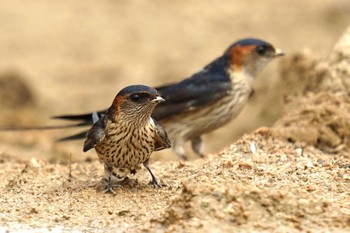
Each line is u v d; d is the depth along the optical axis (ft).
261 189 32.12
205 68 53.31
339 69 53.83
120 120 35.68
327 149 47.24
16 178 40.55
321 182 36.42
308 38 95.86
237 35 99.14
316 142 47.19
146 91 35.63
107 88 85.35
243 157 40.73
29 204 36.27
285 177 37.01
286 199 31.35
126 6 108.78
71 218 34.06
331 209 31.81
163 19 104.78
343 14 101.24
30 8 107.55
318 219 31.07
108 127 35.91
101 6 108.78
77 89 84.89
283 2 107.45
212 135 65.82
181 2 109.70
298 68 57.67
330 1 105.09
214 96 52.08
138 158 36.63
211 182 35.53
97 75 88.94
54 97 82.07
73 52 95.45
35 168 42.52
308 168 38.34
